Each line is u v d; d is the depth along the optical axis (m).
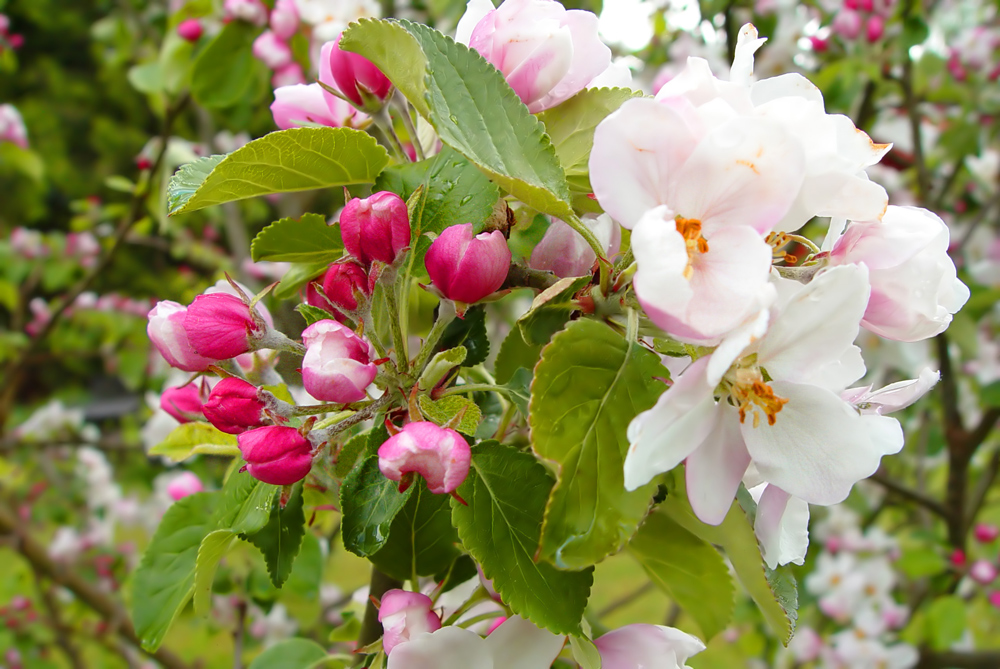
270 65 0.54
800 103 0.22
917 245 0.23
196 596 0.27
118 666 0.87
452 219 0.25
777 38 0.77
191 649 0.84
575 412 0.22
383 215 0.23
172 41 0.63
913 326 0.24
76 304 1.20
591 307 0.23
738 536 0.25
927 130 0.94
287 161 0.25
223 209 0.78
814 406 0.22
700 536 0.26
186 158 0.75
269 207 1.02
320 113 0.29
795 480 0.22
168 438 0.30
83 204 1.02
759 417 0.22
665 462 0.21
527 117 0.24
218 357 0.24
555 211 0.23
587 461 0.22
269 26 0.56
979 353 0.74
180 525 0.30
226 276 0.25
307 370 0.22
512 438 0.28
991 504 0.84
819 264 0.24
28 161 0.98
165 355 0.25
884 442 0.23
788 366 0.22
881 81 0.75
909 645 0.71
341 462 0.26
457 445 0.22
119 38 0.96
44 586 0.81
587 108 0.27
